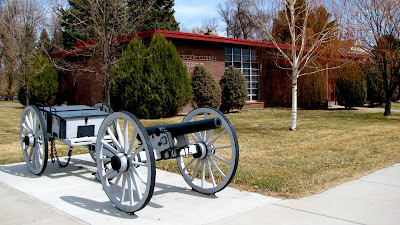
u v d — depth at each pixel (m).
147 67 16.00
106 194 4.71
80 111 6.20
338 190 5.22
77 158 7.95
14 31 19.53
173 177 6.19
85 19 11.16
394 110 21.58
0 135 11.58
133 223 4.00
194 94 18.14
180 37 18.27
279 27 17.30
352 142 9.63
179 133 4.62
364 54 17.50
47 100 23.38
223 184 4.85
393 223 3.91
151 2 11.70
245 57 22.53
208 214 4.28
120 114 4.29
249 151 8.50
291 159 7.47
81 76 22.33
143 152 4.29
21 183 5.79
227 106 19.72
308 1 11.20
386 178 5.90
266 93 23.70
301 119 16.00
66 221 4.06
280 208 4.45
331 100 26.17
